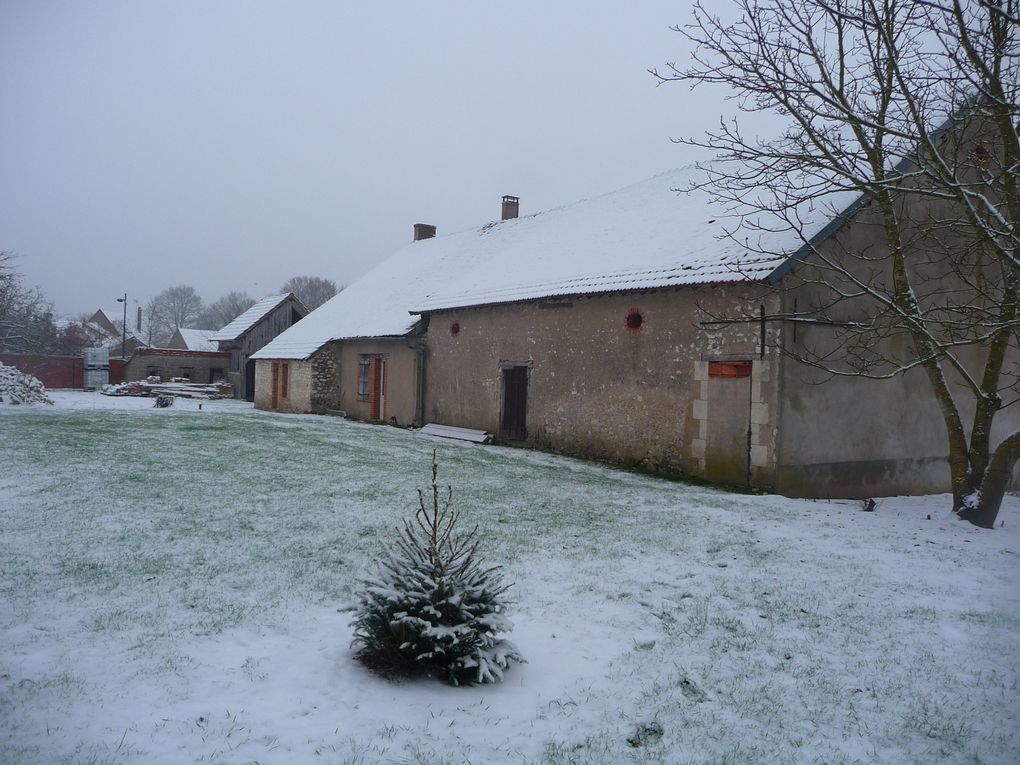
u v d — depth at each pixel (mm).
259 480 10664
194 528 7629
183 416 21969
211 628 5090
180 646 4773
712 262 13047
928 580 6977
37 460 11336
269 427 19266
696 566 7145
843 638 5480
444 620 4594
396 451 15219
